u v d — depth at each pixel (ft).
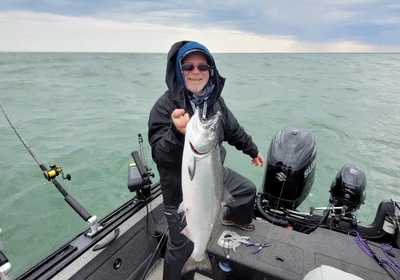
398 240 8.04
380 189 17.04
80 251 6.14
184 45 6.07
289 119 33.71
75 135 26.94
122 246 7.10
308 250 7.60
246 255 7.30
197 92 6.34
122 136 26.96
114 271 6.88
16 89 54.29
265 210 9.71
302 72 114.42
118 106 42.09
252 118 33.99
